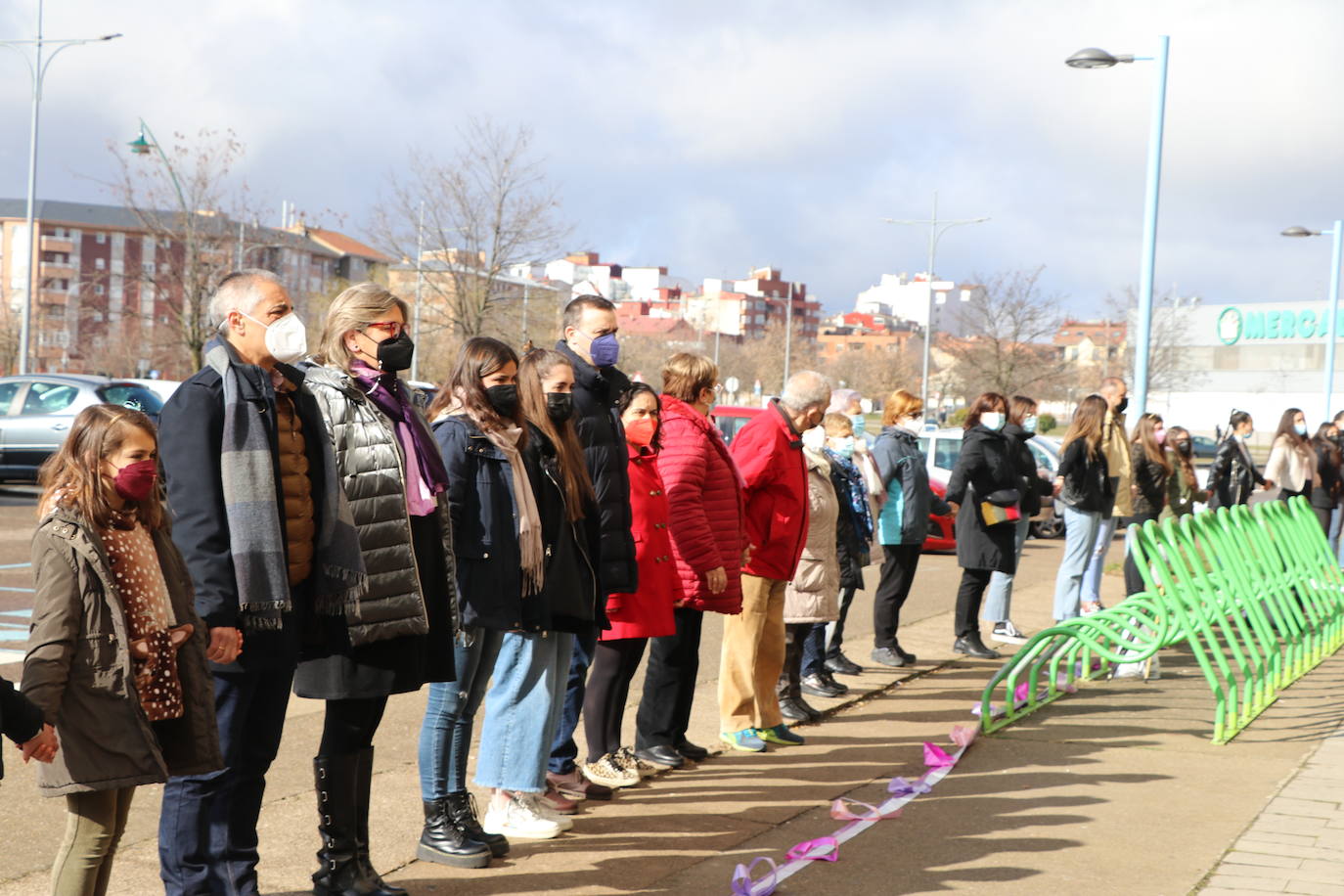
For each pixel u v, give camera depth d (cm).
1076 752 686
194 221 4041
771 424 672
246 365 395
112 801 364
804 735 723
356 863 439
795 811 569
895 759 669
